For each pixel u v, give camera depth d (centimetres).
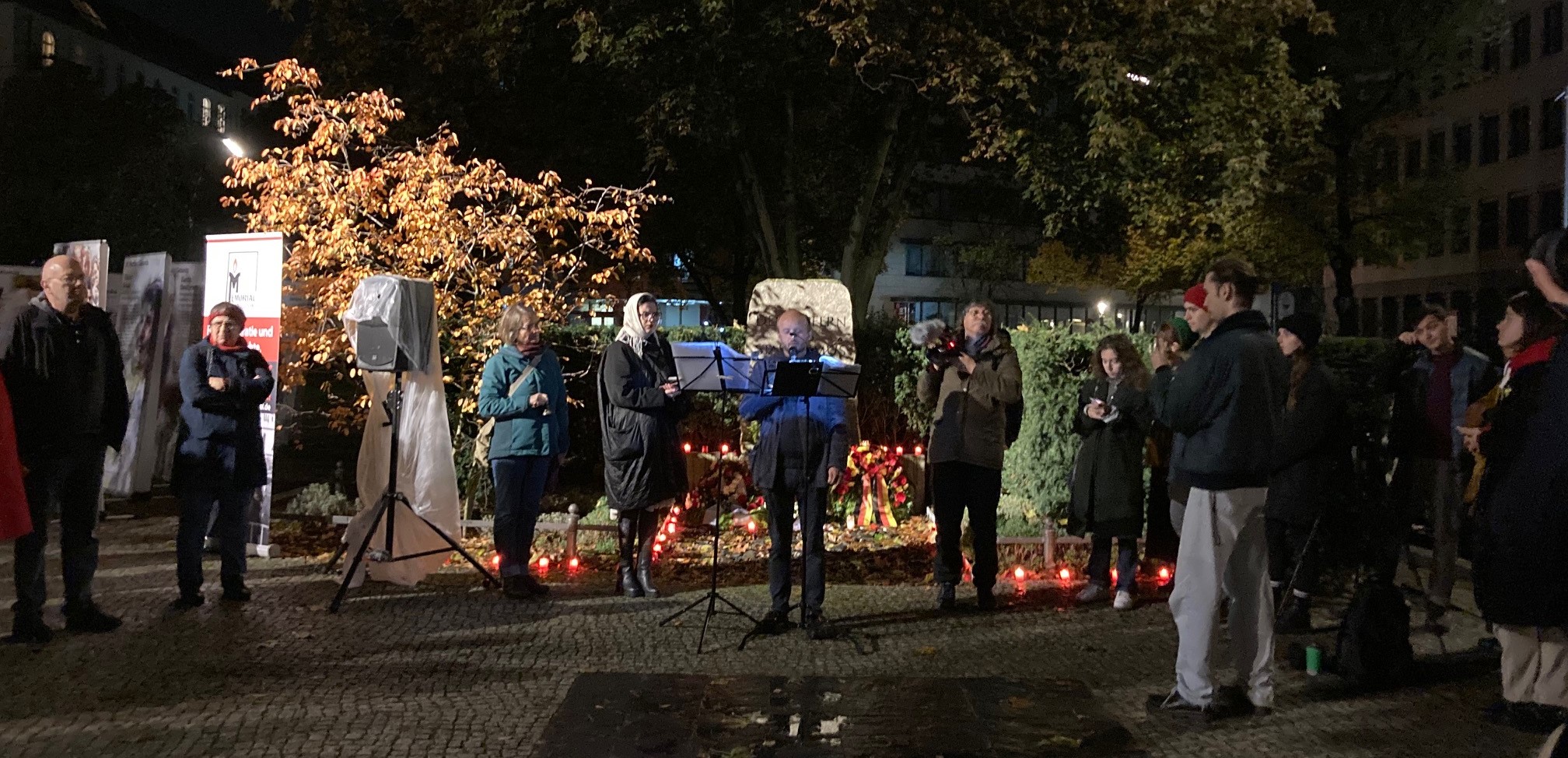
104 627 692
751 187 1747
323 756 491
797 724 539
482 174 1065
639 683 600
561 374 827
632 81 1503
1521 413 372
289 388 1198
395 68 1719
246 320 924
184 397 755
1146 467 979
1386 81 2455
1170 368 771
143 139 3775
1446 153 4462
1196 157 1579
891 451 1162
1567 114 1336
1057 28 1524
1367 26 2386
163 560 915
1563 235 370
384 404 801
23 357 648
